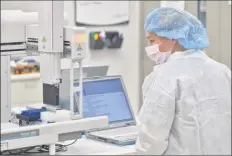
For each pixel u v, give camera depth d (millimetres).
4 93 2281
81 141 2332
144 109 2018
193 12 4414
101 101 2547
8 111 2293
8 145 1897
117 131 2455
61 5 2033
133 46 4941
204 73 2041
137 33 4914
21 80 4215
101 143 2293
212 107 2016
